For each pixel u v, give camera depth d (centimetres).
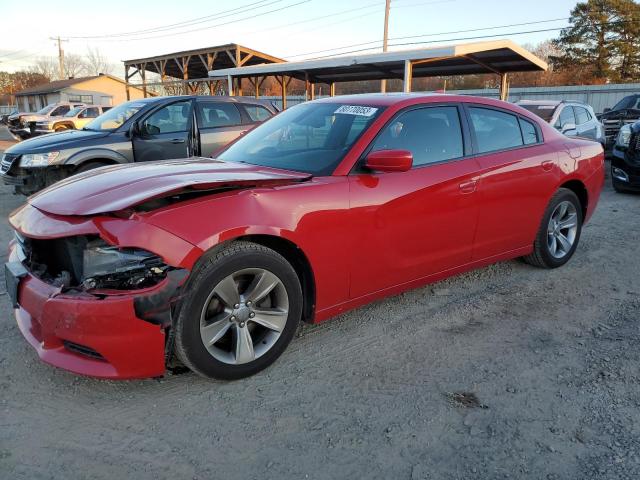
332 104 392
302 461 228
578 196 500
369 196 321
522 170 418
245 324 288
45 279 267
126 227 246
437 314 386
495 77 4547
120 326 243
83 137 704
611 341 342
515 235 432
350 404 271
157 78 5291
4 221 684
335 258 312
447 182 362
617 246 567
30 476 217
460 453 234
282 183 296
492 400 275
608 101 2534
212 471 222
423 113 369
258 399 275
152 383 288
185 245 251
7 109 6619
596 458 230
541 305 404
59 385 285
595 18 4472
